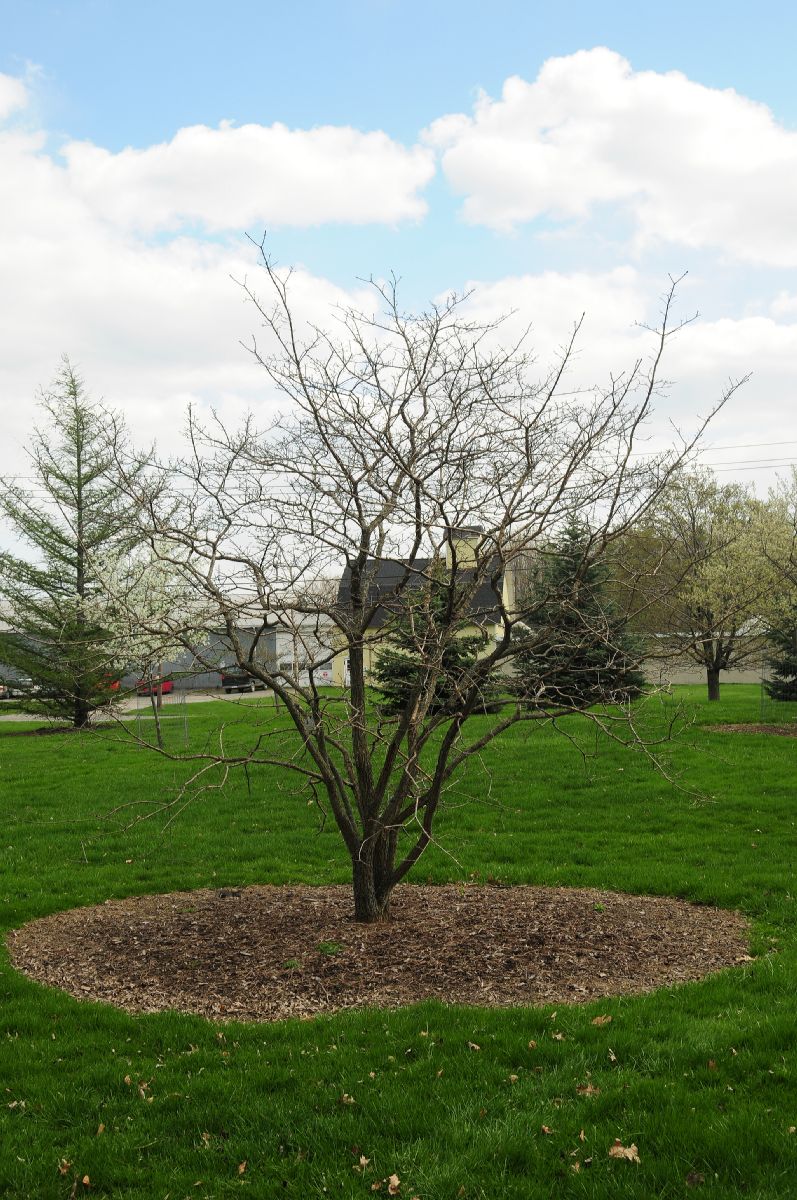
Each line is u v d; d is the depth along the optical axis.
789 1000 6.48
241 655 7.49
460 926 8.26
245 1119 5.20
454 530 7.20
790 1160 4.56
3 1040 6.36
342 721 8.15
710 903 9.49
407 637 8.28
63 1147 5.04
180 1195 4.58
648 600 8.48
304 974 7.27
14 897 10.16
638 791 14.88
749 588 22.53
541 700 7.85
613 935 8.12
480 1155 4.77
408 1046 5.98
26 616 27.88
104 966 7.72
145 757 20.55
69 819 14.38
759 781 15.11
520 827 13.20
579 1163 4.68
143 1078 5.71
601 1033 6.06
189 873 11.15
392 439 7.59
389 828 8.32
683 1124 4.89
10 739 26.62
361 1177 4.67
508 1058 5.80
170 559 7.07
